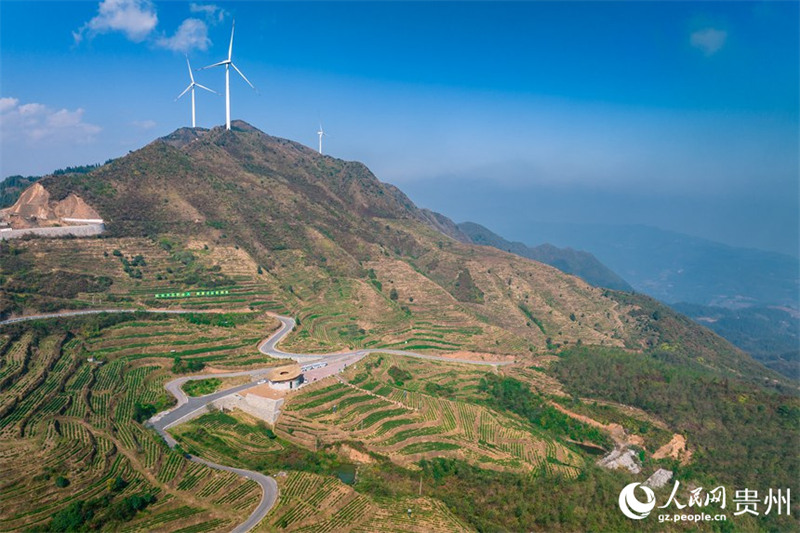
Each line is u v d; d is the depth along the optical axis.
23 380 157.75
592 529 120.44
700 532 125.44
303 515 114.62
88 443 132.75
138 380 179.62
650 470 159.12
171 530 107.44
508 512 125.75
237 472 132.62
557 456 159.62
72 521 104.50
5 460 121.75
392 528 113.69
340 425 162.62
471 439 162.88
